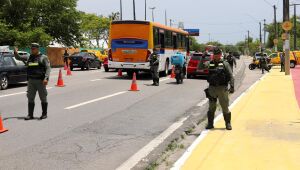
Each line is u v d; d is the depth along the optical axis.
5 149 8.23
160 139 9.41
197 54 28.59
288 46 32.50
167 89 20.61
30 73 11.42
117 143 8.95
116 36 26.23
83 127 10.55
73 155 7.90
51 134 9.66
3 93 17.95
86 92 18.45
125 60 26.19
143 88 20.81
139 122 11.48
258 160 7.18
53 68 46.94
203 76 30.42
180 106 14.82
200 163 7.05
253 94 17.98
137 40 25.98
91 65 39.75
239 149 7.98
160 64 27.97
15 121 11.18
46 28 52.00
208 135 9.33
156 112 13.35
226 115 9.97
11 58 20.53
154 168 7.11
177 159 7.67
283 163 6.98
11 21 47.97
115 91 19.05
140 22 25.97
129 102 15.48
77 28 55.41
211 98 9.98
